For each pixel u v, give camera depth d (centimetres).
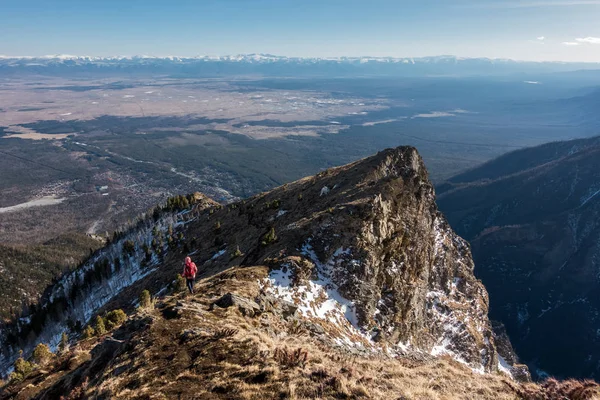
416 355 5166
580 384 2436
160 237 14825
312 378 2233
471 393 2453
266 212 9938
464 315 8238
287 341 3116
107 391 2133
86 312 13512
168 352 2494
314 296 4809
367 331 4922
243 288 4216
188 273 4144
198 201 17488
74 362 3884
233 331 2722
